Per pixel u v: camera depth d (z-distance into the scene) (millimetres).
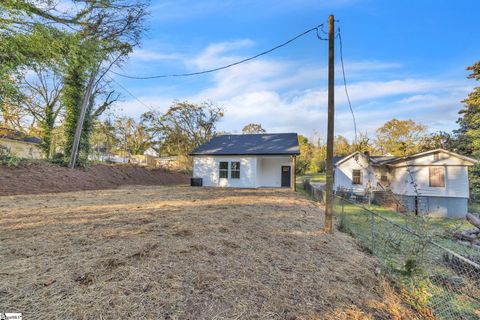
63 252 3350
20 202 7512
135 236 4160
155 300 2264
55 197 8984
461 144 18312
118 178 16562
